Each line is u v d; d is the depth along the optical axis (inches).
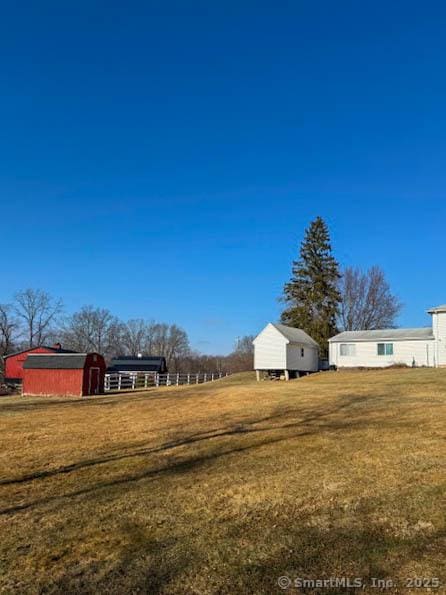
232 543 227.5
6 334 2743.6
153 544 234.1
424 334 1563.7
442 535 218.5
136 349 3986.2
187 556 216.8
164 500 300.8
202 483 331.9
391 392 812.0
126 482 352.2
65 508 300.4
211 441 484.7
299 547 217.0
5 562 225.6
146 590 189.2
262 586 185.8
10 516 291.6
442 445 389.1
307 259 2249.0
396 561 197.5
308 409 669.9
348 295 2432.3
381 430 470.9
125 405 927.0
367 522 239.6
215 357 4121.6
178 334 4192.9
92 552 230.2
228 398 893.2
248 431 524.4
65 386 1497.3
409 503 260.2
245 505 279.7
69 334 3543.3
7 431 641.6
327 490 293.6
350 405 674.8
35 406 995.9
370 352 1620.3
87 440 546.3
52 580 203.5
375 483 299.4
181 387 1535.4
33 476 390.9
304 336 1774.1
